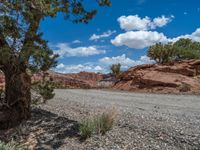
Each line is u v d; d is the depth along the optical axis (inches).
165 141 248.8
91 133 281.4
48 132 310.2
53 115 374.3
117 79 1341.0
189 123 306.0
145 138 260.8
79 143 272.2
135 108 444.5
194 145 231.8
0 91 349.4
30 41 283.7
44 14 290.0
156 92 905.5
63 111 400.8
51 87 355.3
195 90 879.1
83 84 1453.0
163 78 1017.5
